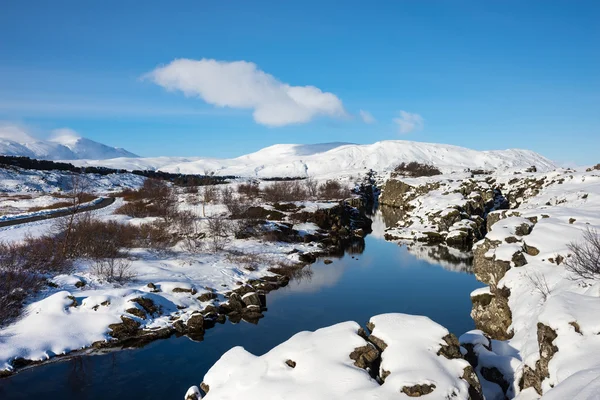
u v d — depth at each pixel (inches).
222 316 1004.6
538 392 414.9
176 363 767.7
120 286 1064.8
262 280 1283.2
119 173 5521.7
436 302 1075.9
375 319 470.3
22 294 939.3
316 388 378.0
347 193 3417.8
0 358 756.6
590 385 281.4
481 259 929.5
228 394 415.2
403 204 3282.5
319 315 1000.9
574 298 445.7
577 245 676.7
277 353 444.5
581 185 1571.1
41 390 680.4
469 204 2117.4
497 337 706.8
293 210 2241.6
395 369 388.5
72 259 1234.0
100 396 657.6
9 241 1366.9
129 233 1603.1
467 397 362.3
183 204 2513.5
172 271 1247.5
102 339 858.1
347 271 1435.8
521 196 2174.0
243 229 1822.1
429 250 1784.0
